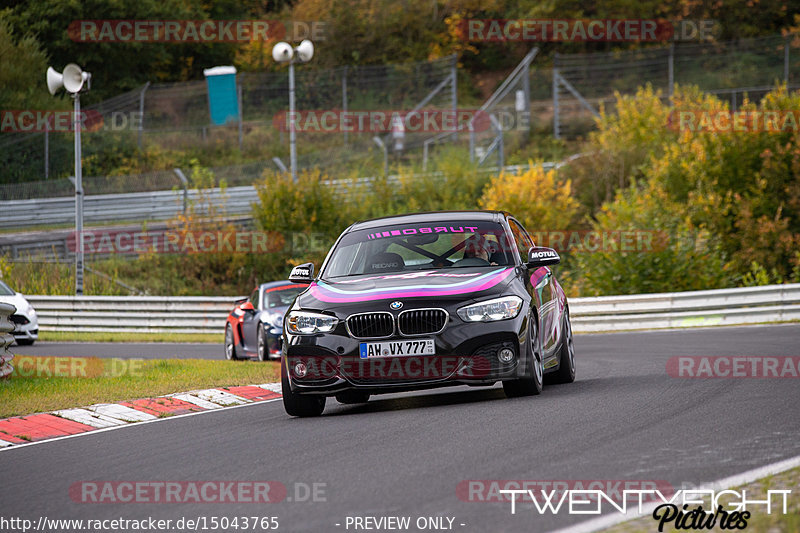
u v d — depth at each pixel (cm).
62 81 9425
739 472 2012
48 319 9950
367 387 3131
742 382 3481
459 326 3108
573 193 13275
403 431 2720
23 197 15350
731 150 10831
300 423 3092
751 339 5616
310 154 17112
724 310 7619
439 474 2116
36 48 19050
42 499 2145
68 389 4012
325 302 3228
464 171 13125
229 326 6600
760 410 2794
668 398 3119
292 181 11862
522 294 3244
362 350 3117
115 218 14425
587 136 19238
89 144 17575
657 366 4278
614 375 4019
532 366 3241
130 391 3919
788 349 4753
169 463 2488
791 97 10888
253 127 19188
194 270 11906
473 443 2456
